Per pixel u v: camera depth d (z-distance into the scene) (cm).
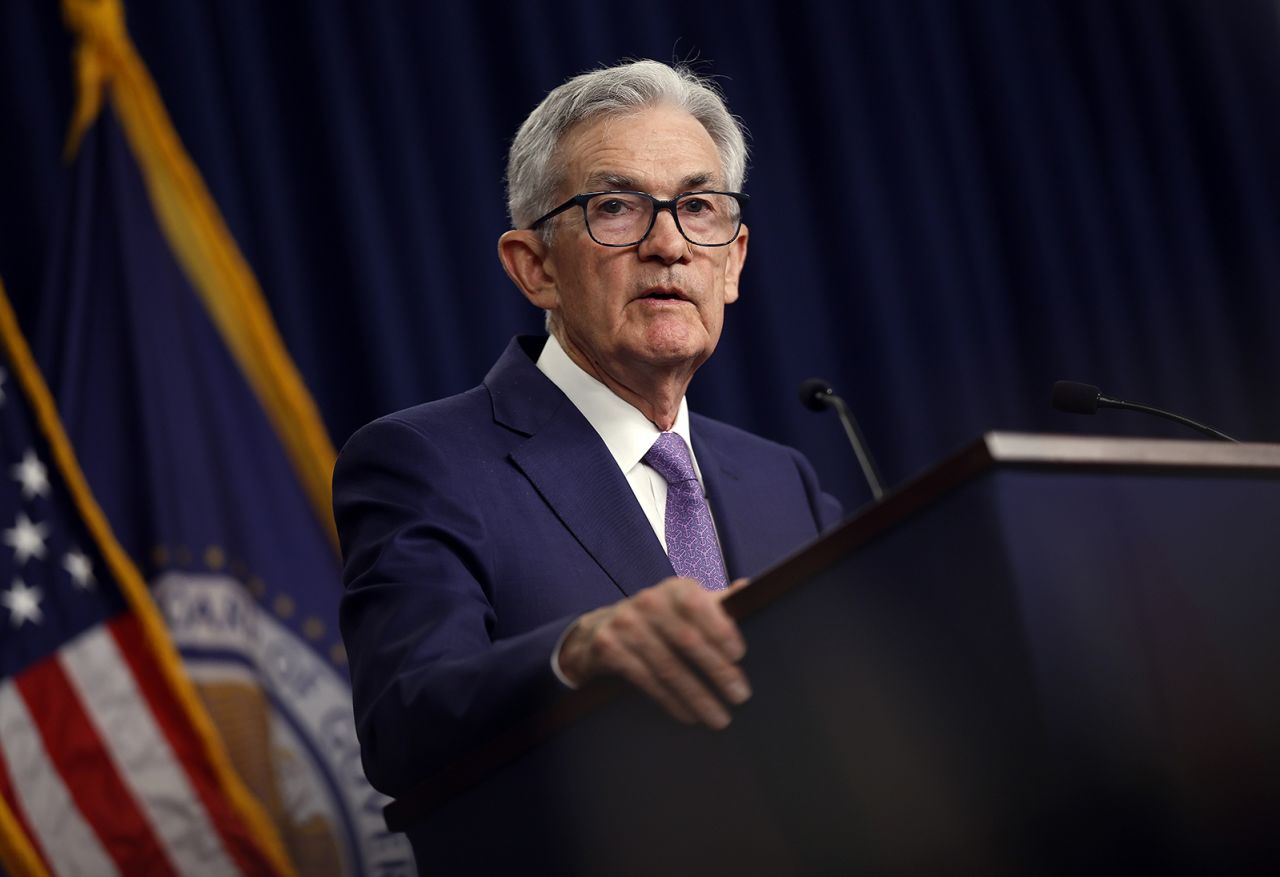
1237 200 1748
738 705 343
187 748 1103
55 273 1219
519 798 393
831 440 1535
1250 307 1725
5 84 1266
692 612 338
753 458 684
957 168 1664
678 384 631
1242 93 1781
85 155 1255
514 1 1510
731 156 681
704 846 357
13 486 1127
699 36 1602
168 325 1234
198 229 1275
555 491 565
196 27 1344
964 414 1582
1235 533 330
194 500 1190
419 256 1399
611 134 638
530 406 603
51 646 1095
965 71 1717
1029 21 1752
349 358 1359
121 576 1125
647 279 618
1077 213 1702
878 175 1639
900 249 1630
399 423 566
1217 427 1681
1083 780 295
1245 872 322
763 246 1561
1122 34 1778
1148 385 1681
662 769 361
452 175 1448
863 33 1675
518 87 1500
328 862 1145
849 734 326
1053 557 297
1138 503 314
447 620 466
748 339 1540
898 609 311
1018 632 292
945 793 314
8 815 1043
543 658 385
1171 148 1748
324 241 1381
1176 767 308
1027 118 1714
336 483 564
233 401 1246
